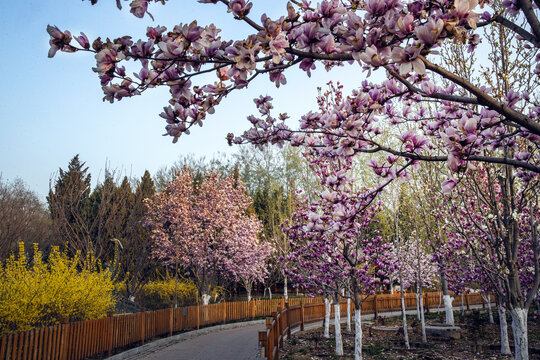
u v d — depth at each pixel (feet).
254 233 81.30
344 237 27.09
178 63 7.64
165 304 76.69
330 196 11.19
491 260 25.25
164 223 74.54
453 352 37.42
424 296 81.25
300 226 28.60
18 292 30.86
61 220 58.80
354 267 29.25
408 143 9.64
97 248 62.59
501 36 20.59
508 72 20.18
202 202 74.64
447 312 52.95
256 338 45.78
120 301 61.57
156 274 92.38
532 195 21.61
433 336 47.42
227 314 63.93
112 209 66.49
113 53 7.09
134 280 69.26
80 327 29.55
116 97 7.66
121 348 37.04
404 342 43.52
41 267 35.86
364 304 72.23
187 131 8.49
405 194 42.01
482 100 7.50
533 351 34.83
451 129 8.17
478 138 8.91
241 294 113.80
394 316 74.43
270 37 6.86
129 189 84.64
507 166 22.40
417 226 43.73
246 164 131.44
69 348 28.14
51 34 6.81
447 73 7.26
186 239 68.80
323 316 64.69
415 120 12.73
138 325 39.06
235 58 7.11
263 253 81.25
